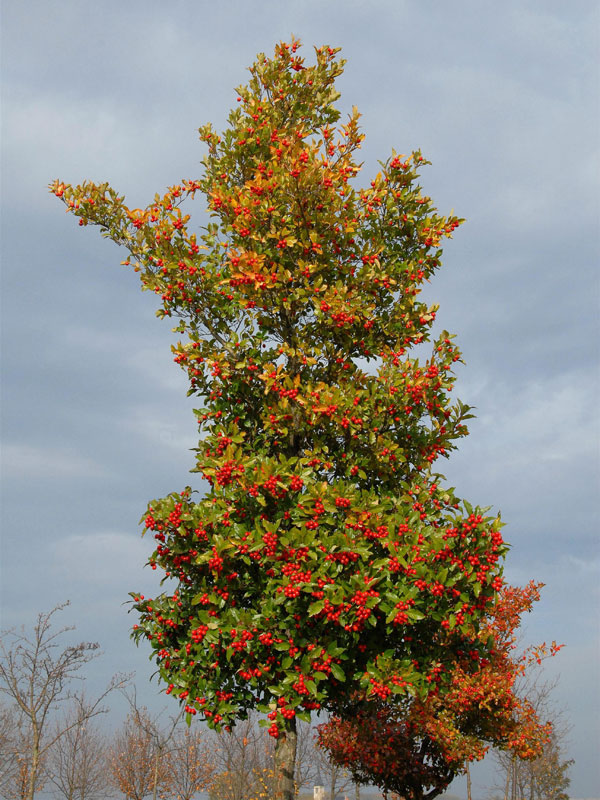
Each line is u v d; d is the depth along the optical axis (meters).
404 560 7.81
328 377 10.24
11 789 15.58
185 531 8.03
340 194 10.27
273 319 10.21
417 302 10.40
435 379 9.27
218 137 11.38
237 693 8.39
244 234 9.64
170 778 17.75
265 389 9.42
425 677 8.14
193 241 9.91
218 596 8.23
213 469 8.53
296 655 7.75
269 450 9.94
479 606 7.65
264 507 8.52
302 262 9.62
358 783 14.22
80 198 10.02
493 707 13.42
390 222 10.84
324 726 14.13
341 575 8.01
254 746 18.62
